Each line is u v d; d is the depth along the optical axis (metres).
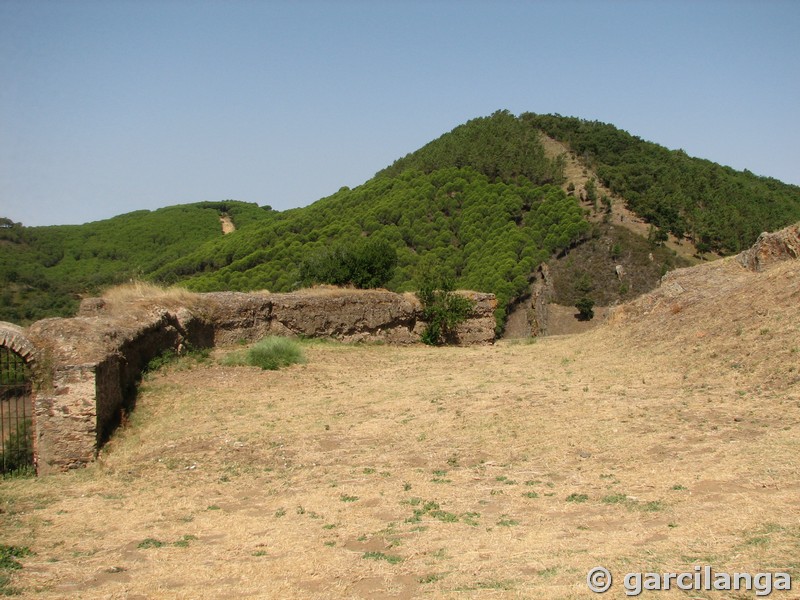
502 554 5.72
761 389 10.26
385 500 7.67
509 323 54.12
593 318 53.88
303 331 20.69
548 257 61.81
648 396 11.00
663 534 5.82
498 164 76.00
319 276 24.94
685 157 85.81
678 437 8.73
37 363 10.65
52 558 6.41
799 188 80.81
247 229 82.56
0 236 60.44
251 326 19.47
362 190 79.62
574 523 6.38
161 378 14.16
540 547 5.80
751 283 14.29
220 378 14.71
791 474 6.95
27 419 11.77
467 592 4.96
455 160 78.69
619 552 5.48
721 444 8.21
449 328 23.31
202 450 10.36
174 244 83.50
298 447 10.23
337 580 5.46
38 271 45.97
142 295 17.16
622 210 68.00
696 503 6.49
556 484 7.67
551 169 75.62
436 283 23.61
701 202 67.94
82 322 12.11
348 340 21.70
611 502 6.85
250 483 8.84
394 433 10.58
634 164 78.50
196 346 17.30
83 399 10.45
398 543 6.23
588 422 9.89
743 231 59.25
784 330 11.67
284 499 8.05
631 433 9.17
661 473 7.51
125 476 9.55
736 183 74.44
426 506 7.29
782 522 5.75
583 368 14.28
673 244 62.56
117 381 12.05
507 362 16.95
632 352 14.55
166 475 9.45
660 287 17.34
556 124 92.50
